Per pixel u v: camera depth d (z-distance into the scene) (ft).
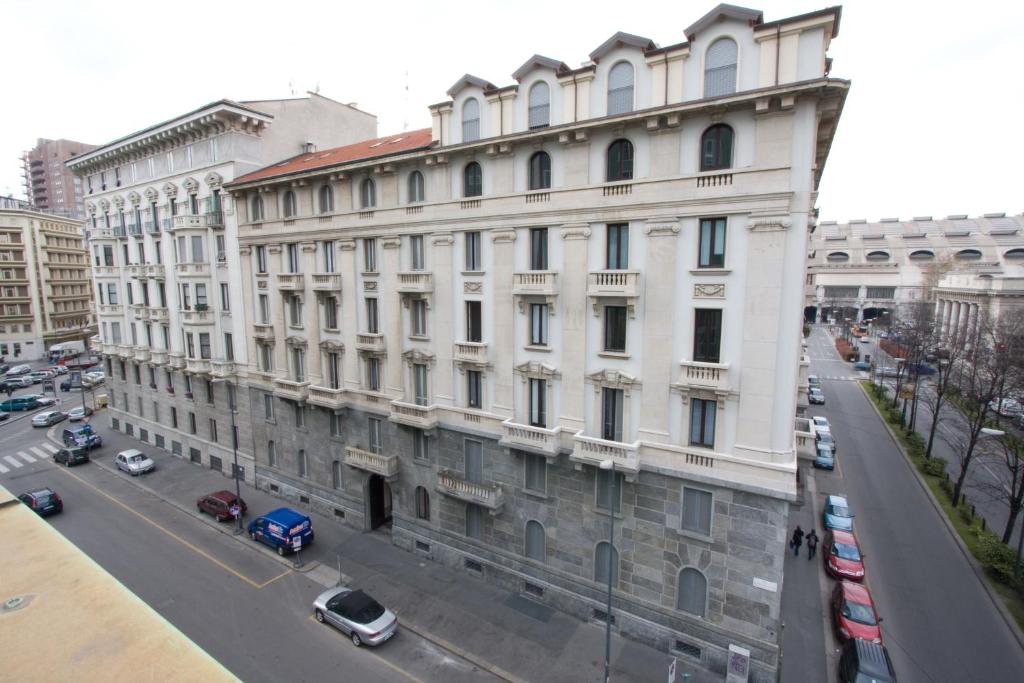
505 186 79.00
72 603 16.56
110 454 153.69
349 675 68.90
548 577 82.48
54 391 222.07
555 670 69.62
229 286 124.16
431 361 91.30
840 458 148.97
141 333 153.89
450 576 91.20
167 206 135.64
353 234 98.73
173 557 97.55
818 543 102.63
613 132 69.31
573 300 74.84
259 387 122.52
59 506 115.55
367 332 100.83
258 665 70.33
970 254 396.98
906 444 156.97
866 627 73.72
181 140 128.47
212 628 77.87
